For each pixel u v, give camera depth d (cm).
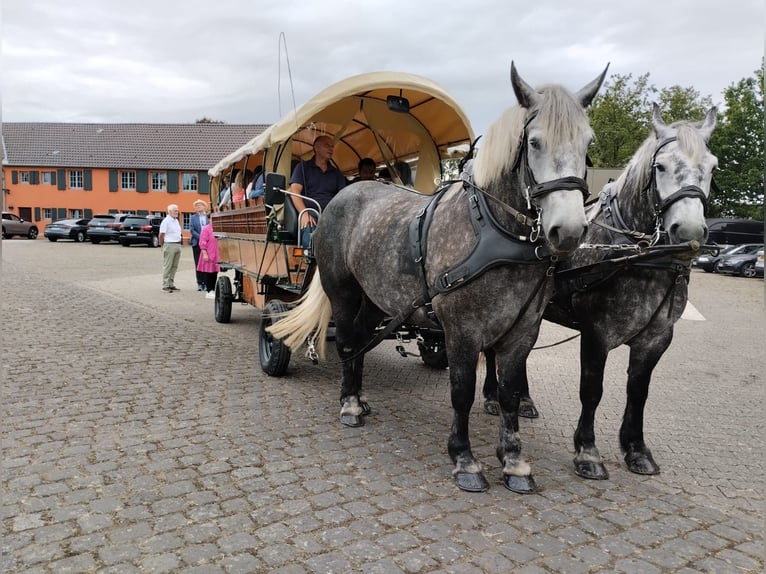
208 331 826
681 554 289
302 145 734
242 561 271
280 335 508
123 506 316
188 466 369
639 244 351
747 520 325
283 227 577
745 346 884
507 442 359
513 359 352
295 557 275
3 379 542
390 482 358
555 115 286
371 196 451
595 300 366
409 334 522
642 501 345
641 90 3738
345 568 268
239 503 324
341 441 423
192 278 1577
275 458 387
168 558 271
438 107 570
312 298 495
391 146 679
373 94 574
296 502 328
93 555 272
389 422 469
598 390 375
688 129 335
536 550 288
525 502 338
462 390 346
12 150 4209
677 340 924
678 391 612
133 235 2911
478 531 304
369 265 412
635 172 363
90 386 530
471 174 349
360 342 466
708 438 463
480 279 323
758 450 437
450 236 342
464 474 353
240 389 539
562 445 438
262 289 637
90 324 843
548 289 341
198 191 4128
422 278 363
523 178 306
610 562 280
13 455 377
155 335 780
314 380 579
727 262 2366
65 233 3200
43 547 276
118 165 4097
